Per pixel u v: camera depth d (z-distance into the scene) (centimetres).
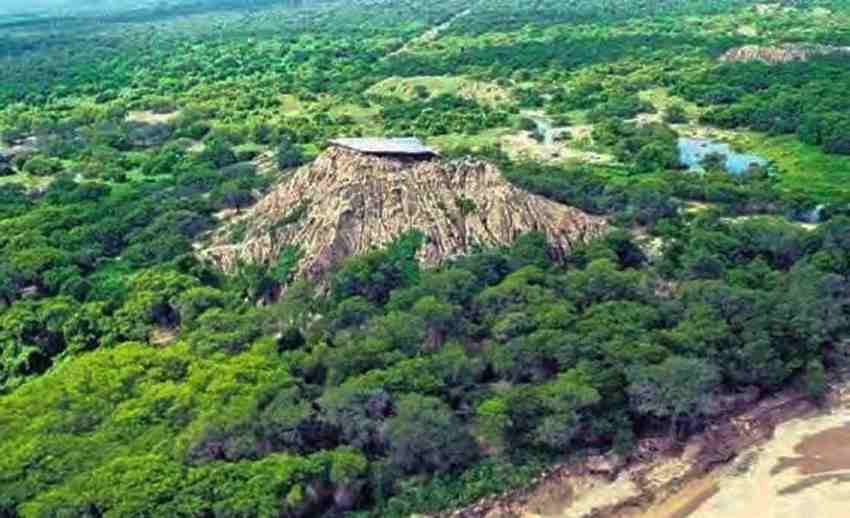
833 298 11412
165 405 9300
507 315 10688
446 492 8844
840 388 10594
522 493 8950
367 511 8631
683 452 9550
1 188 17725
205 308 11475
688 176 16325
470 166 13262
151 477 8225
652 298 11275
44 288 12769
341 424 9144
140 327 11319
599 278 11394
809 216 14875
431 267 12106
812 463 9506
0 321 11644
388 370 9769
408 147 13700
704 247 12694
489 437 9275
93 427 9181
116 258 14050
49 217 15088
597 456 9350
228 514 7975
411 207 12662
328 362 10100
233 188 15788
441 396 9656
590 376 9581
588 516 8825
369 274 11675
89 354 10556
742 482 9281
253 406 9112
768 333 10519
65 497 8069
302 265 12231
